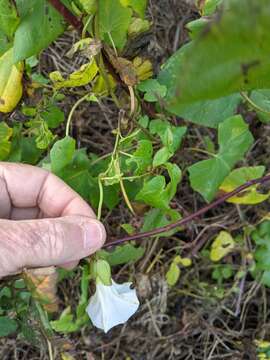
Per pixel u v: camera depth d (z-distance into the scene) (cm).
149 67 19
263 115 20
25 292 20
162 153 18
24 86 19
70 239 17
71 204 20
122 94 20
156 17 25
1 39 18
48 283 18
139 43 18
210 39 7
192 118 18
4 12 17
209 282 28
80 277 27
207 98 8
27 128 23
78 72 18
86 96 20
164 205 19
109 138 28
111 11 17
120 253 21
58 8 17
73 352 26
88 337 27
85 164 21
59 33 17
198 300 28
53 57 27
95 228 17
